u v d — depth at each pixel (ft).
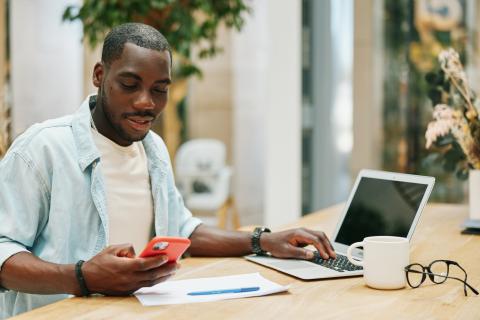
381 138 14.43
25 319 4.65
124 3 11.63
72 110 17.34
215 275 5.96
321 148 15.58
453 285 5.58
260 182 22.33
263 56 21.74
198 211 21.13
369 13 14.34
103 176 6.10
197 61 21.04
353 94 14.60
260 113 22.07
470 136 7.98
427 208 10.12
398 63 14.16
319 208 15.66
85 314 4.75
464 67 13.51
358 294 5.29
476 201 8.26
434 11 13.76
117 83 5.65
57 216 5.85
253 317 4.68
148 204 6.54
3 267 5.39
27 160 5.82
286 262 6.39
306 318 4.66
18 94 15.78
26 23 15.96
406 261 5.48
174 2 11.94
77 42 17.29
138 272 5.10
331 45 15.25
